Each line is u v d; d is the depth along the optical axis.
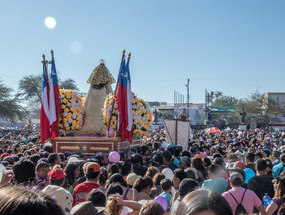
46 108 10.11
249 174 6.19
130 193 4.55
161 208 3.14
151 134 25.27
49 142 10.44
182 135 13.85
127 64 10.11
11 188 1.35
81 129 11.47
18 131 34.09
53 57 10.34
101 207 3.47
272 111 58.31
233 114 64.00
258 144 13.11
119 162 7.18
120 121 9.90
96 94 11.75
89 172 4.77
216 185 4.95
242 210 4.02
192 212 1.61
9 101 52.12
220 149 11.18
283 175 4.24
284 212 3.86
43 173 5.10
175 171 5.07
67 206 3.67
